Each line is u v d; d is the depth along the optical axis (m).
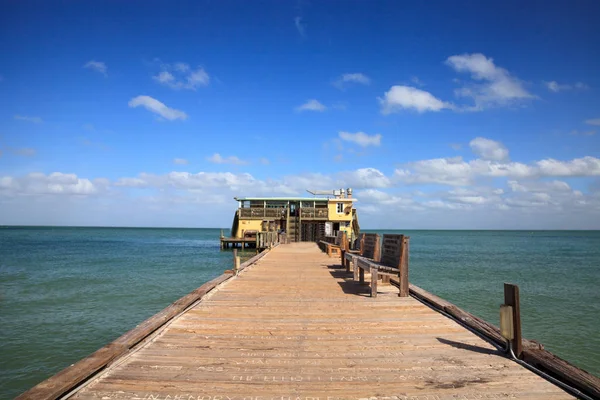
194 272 23.73
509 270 26.55
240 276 10.31
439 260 35.47
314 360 3.99
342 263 12.60
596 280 21.45
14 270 24.62
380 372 3.67
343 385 3.36
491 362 3.94
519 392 3.22
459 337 4.83
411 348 4.39
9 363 8.20
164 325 5.22
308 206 40.66
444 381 3.45
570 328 11.05
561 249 58.16
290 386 3.33
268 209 39.91
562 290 17.94
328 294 7.71
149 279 20.52
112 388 3.24
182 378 3.47
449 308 6.02
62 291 16.73
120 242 67.62
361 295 7.61
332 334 4.95
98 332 10.38
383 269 7.43
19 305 13.82
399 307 6.54
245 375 3.56
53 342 9.53
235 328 5.20
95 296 15.55
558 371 3.42
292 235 38.97
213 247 53.09
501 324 4.04
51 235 103.81
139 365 3.79
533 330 10.84
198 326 5.29
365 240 11.11
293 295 7.58
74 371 3.32
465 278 21.92
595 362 8.41
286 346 4.45
